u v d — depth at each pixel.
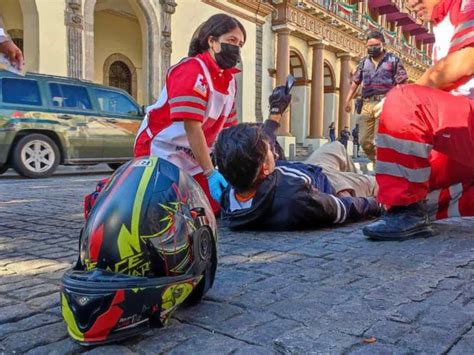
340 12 22.42
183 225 1.40
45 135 8.19
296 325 1.41
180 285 1.36
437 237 2.64
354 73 6.72
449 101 2.48
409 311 1.50
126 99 9.55
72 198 5.03
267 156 2.68
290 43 20.06
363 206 3.18
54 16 11.23
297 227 2.87
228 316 1.48
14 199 4.93
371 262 2.12
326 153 3.83
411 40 31.81
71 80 8.72
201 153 2.54
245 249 2.40
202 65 2.60
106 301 1.22
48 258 2.30
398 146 2.50
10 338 1.36
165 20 14.09
